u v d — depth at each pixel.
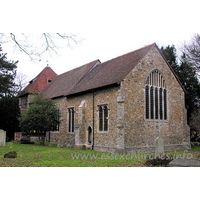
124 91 19.44
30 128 25.14
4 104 30.69
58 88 31.78
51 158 16.00
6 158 15.55
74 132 25.33
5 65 30.38
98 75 25.03
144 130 20.45
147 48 22.36
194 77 29.44
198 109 27.95
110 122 20.22
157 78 22.39
